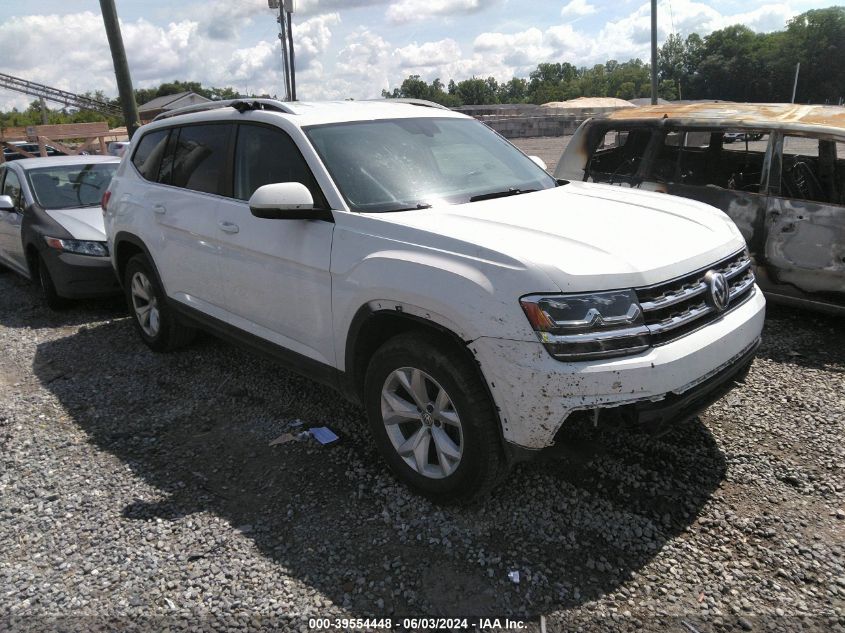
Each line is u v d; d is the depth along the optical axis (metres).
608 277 2.77
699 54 113.00
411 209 3.51
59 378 5.13
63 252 6.64
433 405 3.13
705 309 3.07
